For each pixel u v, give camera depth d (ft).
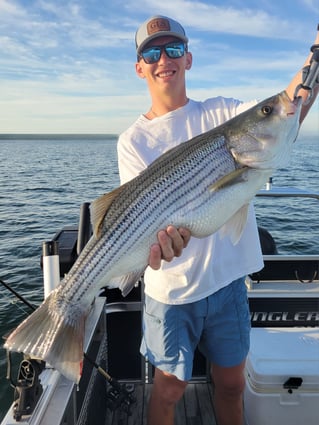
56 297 6.79
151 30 7.98
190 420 10.21
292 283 11.87
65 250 11.17
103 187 83.71
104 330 9.79
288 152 7.33
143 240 7.09
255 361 9.01
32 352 6.23
